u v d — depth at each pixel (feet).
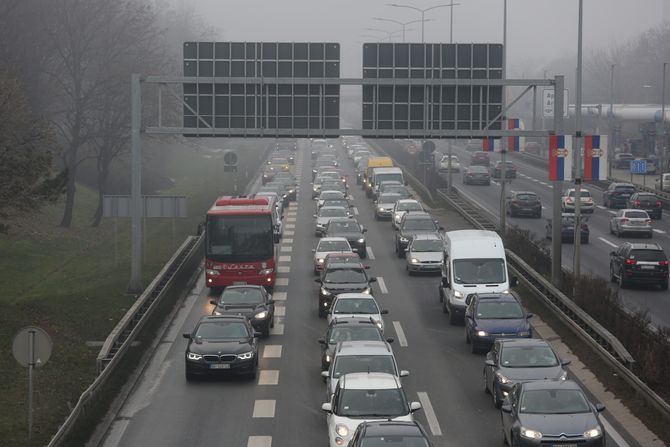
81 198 593.83
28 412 184.34
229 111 319.47
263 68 319.68
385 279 358.43
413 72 323.78
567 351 243.40
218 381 220.02
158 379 222.07
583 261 388.98
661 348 210.18
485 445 170.50
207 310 302.66
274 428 183.32
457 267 286.46
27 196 284.00
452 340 262.06
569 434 154.10
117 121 515.91
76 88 495.82
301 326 280.72
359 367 188.03
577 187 302.45
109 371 210.38
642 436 175.42
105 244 465.88
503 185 442.91
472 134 323.16
